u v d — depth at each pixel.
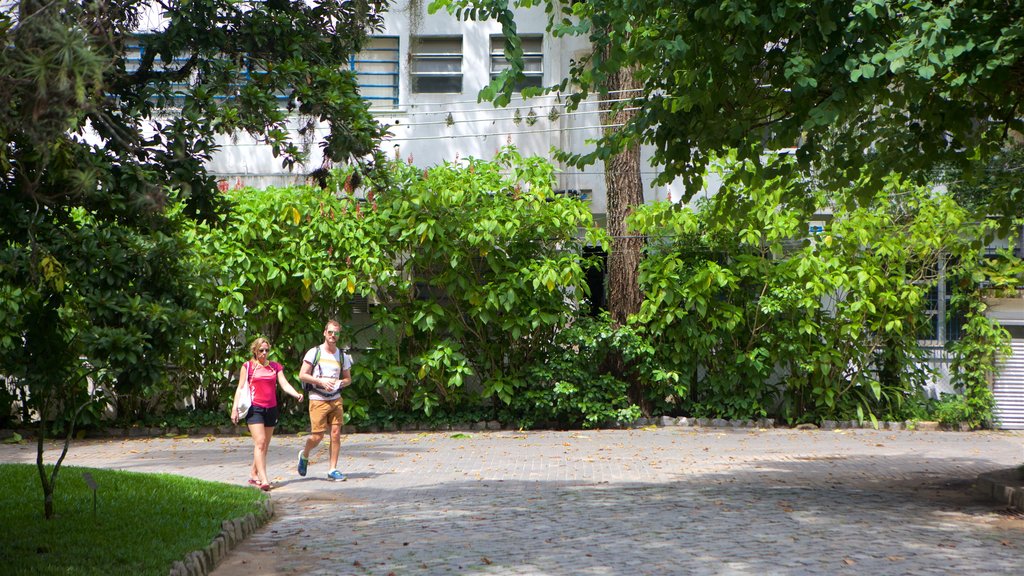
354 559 9.33
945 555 9.30
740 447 18.48
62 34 5.63
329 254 21.08
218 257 20.53
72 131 6.61
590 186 23.88
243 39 9.70
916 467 15.98
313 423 14.77
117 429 21.05
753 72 11.35
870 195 12.77
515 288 21.38
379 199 20.61
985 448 18.64
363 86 24.19
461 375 21.55
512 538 10.20
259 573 8.84
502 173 22.78
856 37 10.12
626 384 21.73
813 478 14.70
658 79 12.12
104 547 8.84
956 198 21.81
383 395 22.09
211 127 9.14
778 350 21.67
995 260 22.22
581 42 24.02
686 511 11.66
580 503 12.37
